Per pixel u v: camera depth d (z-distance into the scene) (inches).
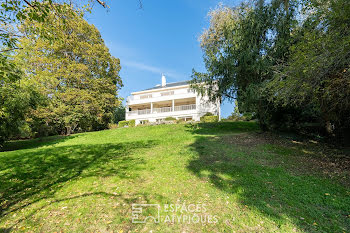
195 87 460.1
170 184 170.7
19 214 125.6
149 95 1071.0
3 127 386.0
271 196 142.3
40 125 643.5
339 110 271.7
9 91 331.9
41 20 124.4
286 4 336.5
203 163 230.8
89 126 844.6
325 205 129.0
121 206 133.0
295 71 181.6
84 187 167.9
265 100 368.5
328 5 179.6
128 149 330.0
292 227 105.0
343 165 214.1
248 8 389.1
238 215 118.9
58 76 636.7
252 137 393.4
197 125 636.1
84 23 658.8
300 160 239.5
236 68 381.1
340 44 143.3
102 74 775.7
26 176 200.1
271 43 367.9
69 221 115.7
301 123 452.4
